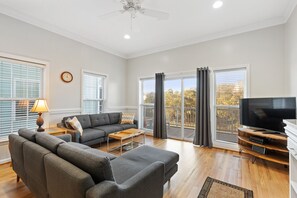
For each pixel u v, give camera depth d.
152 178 1.43
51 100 3.42
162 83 4.50
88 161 1.14
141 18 2.98
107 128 3.87
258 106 2.89
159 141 4.20
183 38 3.94
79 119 3.70
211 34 3.66
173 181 2.18
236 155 3.15
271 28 3.03
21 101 3.02
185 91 4.35
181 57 4.24
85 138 3.20
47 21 3.15
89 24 3.26
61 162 1.22
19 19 2.88
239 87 3.47
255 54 3.19
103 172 1.10
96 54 4.43
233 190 1.97
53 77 3.45
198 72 3.80
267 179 2.24
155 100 4.62
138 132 3.50
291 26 2.59
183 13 2.78
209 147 3.62
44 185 1.43
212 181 2.18
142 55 5.07
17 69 2.95
